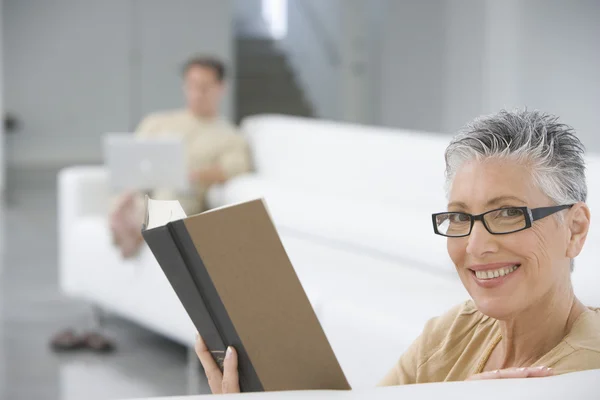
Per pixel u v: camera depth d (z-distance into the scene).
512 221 1.36
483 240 1.36
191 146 6.25
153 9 12.97
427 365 1.58
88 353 5.39
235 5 14.83
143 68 13.02
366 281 4.02
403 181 5.21
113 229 5.47
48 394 4.66
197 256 1.28
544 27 9.03
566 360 1.33
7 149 12.69
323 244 4.95
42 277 7.19
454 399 0.92
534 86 9.04
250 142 6.48
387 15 10.87
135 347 5.54
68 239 6.05
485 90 9.24
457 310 1.61
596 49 9.12
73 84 12.84
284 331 1.34
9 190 11.48
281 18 14.14
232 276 1.30
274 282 1.32
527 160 1.36
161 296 5.23
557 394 0.93
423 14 10.13
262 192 5.69
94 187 6.16
